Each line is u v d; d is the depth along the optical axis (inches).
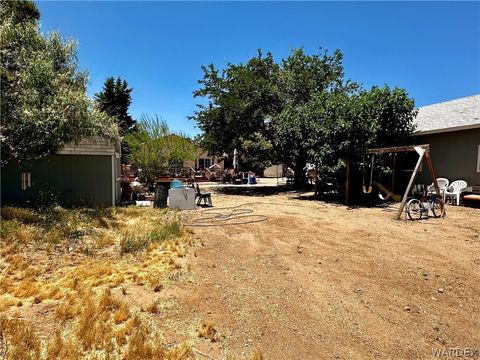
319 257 193.2
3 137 255.4
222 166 1459.2
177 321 115.4
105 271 165.3
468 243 221.6
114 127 338.3
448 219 313.6
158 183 423.2
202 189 750.5
